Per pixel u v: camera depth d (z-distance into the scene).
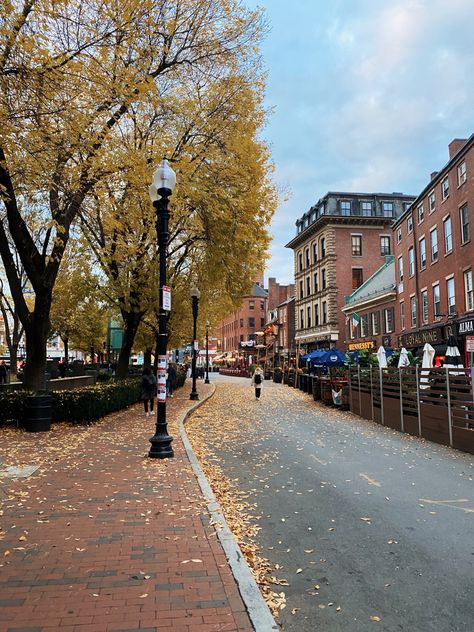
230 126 16.72
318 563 4.77
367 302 42.03
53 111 8.43
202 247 20.42
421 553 4.99
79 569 4.30
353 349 45.16
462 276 25.98
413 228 33.34
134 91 9.88
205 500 6.44
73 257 19.02
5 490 6.84
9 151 8.52
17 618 3.46
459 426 11.00
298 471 8.80
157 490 6.92
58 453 9.48
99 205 12.38
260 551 5.07
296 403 23.70
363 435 13.29
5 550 4.71
